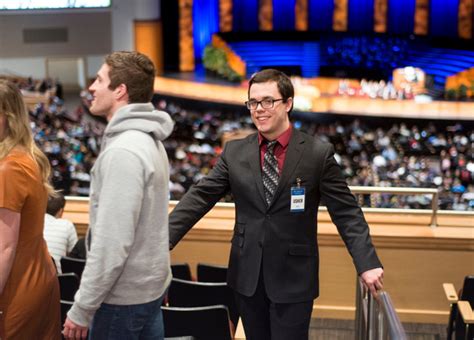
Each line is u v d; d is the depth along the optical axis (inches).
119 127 89.5
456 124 1095.0
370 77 1243.2
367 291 119.1
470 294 149.0
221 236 186.9
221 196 115.8
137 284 91.1
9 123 94.0
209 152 948.0
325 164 108.6
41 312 100.1
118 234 86.1
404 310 184.7
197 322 120.6
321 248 184.2
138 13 1277.1
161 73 1283.2
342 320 185.8
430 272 182.4
